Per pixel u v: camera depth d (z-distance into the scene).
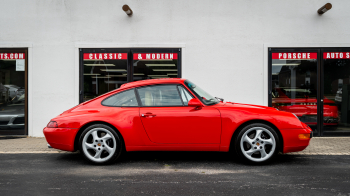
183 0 7.05
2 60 7.14
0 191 3.07
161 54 7.11
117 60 7.16
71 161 4.49
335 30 6.95
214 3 7.04
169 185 3.25
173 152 5.11
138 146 4.12
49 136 4.24
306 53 7.00
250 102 7.04
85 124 4.15
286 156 4.73
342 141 6.17
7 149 5.45
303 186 3.19
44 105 7.12
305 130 4.07
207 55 7.06
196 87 4.59
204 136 4.07
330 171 3.81
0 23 7.09
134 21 7.11
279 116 4.06
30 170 3.95
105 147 4.13
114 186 3.22
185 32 7.08
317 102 6.97
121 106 4.25
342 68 6.99
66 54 7.12
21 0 7.07
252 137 4.17
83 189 3.12
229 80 7.04
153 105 4.20
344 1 6.92
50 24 7.11
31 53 7.09
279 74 7.02
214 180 3.43
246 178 3.50
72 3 7.11
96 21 7.12
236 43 7.03
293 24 7.00
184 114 4.07
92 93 7.17
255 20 7.02
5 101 7.17
